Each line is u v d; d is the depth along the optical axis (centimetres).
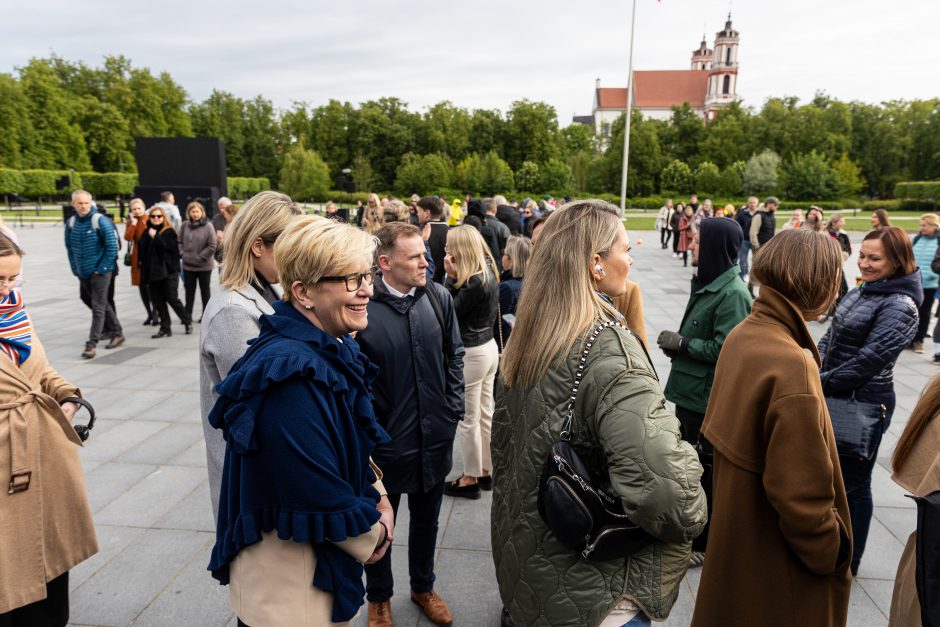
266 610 130
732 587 163
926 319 705
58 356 651
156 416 478
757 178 6050
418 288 242
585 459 144
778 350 156
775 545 158
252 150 7581
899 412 507
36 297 990
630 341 144
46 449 206
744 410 159
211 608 258
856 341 257
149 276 714
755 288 1178
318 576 132
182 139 2502
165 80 6894
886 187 7106
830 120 7088
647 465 127
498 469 165
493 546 166
